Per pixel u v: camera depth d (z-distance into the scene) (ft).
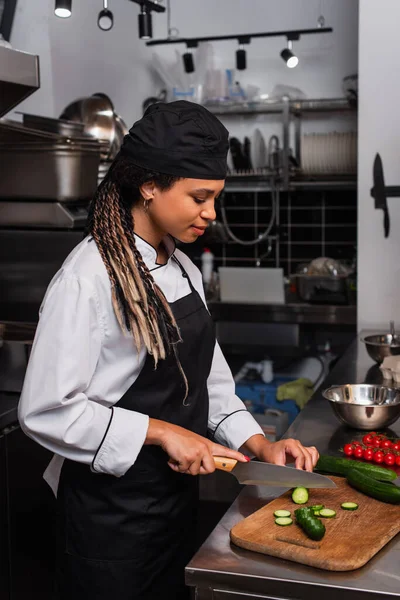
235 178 14.69
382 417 6.28
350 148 14.01
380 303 11.16
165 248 5.25
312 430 6.54
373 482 4.85
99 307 4.71
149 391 5.03
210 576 4.03
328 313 13.29
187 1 15.49
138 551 5.14
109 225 4.86
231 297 13.89
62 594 5.42
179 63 15.46
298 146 15.20
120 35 15.19
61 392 4.50
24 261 10.37
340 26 14.83
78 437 4.58
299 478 4.71
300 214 15.24
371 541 4.19
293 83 15.23
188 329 5.11
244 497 5.02
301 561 4.06
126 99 15.46
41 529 7.89
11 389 8.02
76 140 9.83
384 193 9.78
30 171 9.95
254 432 5.51
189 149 4.48
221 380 5.77
